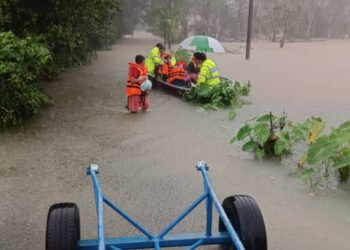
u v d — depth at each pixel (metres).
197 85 11.92
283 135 7.79
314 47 30.47
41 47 9.64
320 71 18.86
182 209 5.69
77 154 7.74
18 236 4.96
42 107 11.02
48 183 6.47
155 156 7.74
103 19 15.27
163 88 13.57
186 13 35.75
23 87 9.27
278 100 12.74
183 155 7.82
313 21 39.66
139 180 6.64
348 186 6.56
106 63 19.81
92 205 5.76
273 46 31.05
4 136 8.66
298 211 5.74
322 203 5.99
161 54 14.11
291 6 35.41
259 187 6.49
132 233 5.04
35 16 12.09
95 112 10.76
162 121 10.05
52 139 8.55
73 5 12.66
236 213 3.96
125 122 9.91
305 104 12.30
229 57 23.66
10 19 11.77
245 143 8.39
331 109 11.73
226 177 6.84
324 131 9.66
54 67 14.11
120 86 14.22
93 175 4.41
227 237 4.00
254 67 19.91
